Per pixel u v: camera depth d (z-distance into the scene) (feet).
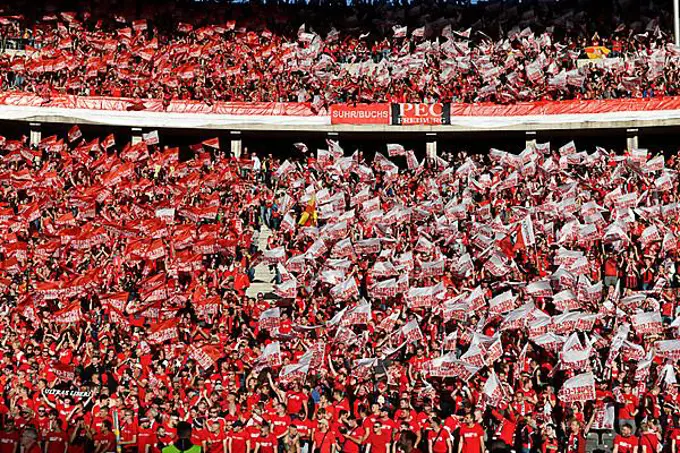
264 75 151.33
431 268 94.12
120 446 67.72
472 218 115.96
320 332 87.20
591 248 106.93
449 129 139.13
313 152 144.77
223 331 90.58
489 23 166.20
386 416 68.69
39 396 73.10
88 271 98.12
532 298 89.81
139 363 81.71
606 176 124.67
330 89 143.54
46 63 136.56
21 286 98.48
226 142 144.77
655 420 67.72
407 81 149.69
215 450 68.03
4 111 130.11
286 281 92.48
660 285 94.38
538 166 119.96
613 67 148.15
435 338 86.17
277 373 82.38
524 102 140.97
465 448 66.39
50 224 111.14
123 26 158.30
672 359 73.26
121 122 134.31
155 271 104.78
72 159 124.77
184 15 160.76
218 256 111.75
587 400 70.64
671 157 134.31
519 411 70.23
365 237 112.68
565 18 161.99
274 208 123.75
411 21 167.53
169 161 127.85
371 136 142.10
